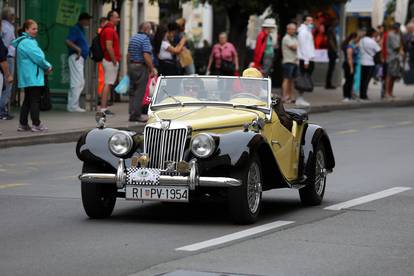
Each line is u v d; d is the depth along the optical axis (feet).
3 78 87.81
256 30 169.07
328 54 156.04
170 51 106.42
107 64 103.45
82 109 108.27
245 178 48.60
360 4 166.61
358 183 65.82
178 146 49.14
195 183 47.83
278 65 149.28
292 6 138.21
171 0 136.26
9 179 65.87
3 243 44.16
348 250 43.09
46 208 54.13
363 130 103.09
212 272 38.27
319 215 53.01
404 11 166.09
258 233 46.96
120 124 94.27
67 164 73.87
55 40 107.45
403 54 172.45
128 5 153.07
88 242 44.50
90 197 50.21
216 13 180.14
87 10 107.14
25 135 84.48
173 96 54.03
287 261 40.60
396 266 40.06
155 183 48.34
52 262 40.09
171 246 43.55
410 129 104.99
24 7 107.14
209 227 48.75
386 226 49.44
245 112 52.37
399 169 73.05
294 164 55.77
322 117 118.32
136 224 49.52
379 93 153.28
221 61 119.75
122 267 39.14
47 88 89.45
